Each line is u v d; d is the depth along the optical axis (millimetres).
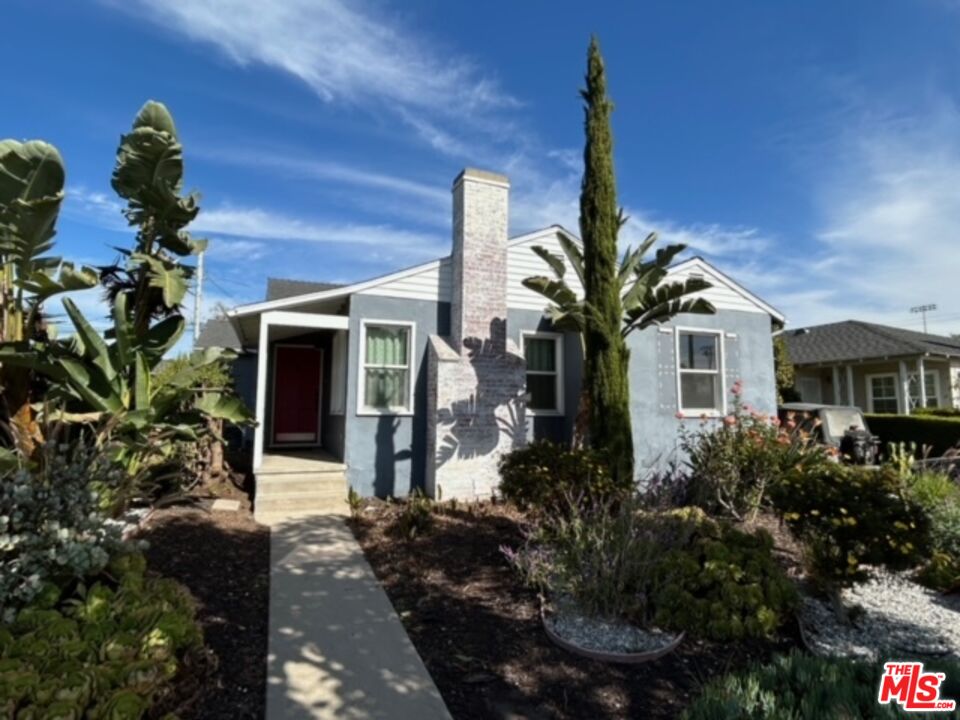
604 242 7734
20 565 3260
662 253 7992
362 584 4852
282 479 8031
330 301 9211
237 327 10547
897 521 3951
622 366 7629
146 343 6777
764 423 8039
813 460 7125
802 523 4230
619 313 7746
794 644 3881
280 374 12594
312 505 7672
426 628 4031
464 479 8695
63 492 3750
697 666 3553
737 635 3816
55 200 5457
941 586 4922
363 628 4016
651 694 3254
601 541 4309
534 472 6180
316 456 10359
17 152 5367
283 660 3537
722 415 10539
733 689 2619
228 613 4180
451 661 3574
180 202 6504
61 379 5762
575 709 3100
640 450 9969
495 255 9414
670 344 10531
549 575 4566
